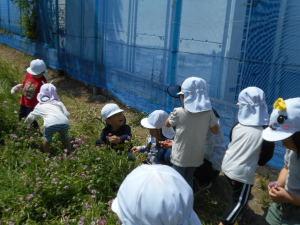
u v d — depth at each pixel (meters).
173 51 2.96
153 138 2.07
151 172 0.71
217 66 2.58
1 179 1.87
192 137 1.74
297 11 2.10
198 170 1.94
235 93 2.45
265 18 2.26
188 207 0.69
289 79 2.16
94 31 4.07
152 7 3.17
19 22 6.45
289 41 2.15
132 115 3.34
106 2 3.82
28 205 1.66
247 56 2.38
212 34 2.64
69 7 4.64
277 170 2.23
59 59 5.00
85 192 1.81
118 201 0.73
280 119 1.09
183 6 2.86
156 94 3.17
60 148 2.20
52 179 1.77
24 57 6.02
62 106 2.33
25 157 2.04
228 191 2.08
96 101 3.82
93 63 4.13
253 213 1.88
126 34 3.54
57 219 1.67
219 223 1.73
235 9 2.46
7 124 2.39
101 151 1.96
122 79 3.65
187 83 1.73
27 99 2.55
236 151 1.64
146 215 0.67
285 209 1.16
